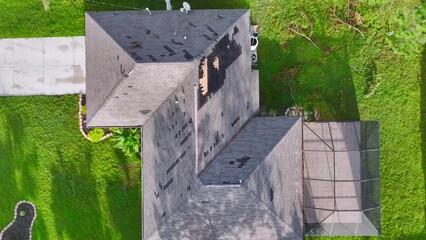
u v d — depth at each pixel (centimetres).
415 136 2659
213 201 2238
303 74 2689
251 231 2295
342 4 2689
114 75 2286
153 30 2370
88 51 2447
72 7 2744
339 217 2472
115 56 2297
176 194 2295
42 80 2748
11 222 2738
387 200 2647
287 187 2345
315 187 2477
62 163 2731
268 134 2366
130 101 2331
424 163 2655
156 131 2408
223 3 2716
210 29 2366
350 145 2483
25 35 2750
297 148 2389
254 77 2448
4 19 2752
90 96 2412
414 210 2639
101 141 2722
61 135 2734
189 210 2264
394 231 2633
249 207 2252
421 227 2636
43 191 2733
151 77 2248
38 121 2745
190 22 2395
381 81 2667
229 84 2355
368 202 2477
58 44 2745
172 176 2325
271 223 2292
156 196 2377
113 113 2377
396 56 2664
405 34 2402
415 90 2666
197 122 2247
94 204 2712
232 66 2366
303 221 2416
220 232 2298
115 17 2436
